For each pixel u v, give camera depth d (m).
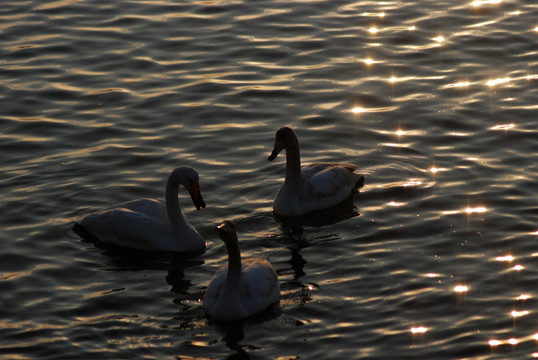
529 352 13.02
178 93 21.64
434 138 19.61
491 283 14.71
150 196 17.75
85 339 13.53
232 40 24.12
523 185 17.62
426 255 15.62
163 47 23.83
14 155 19.12
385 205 17.36
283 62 23.03
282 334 13.62
